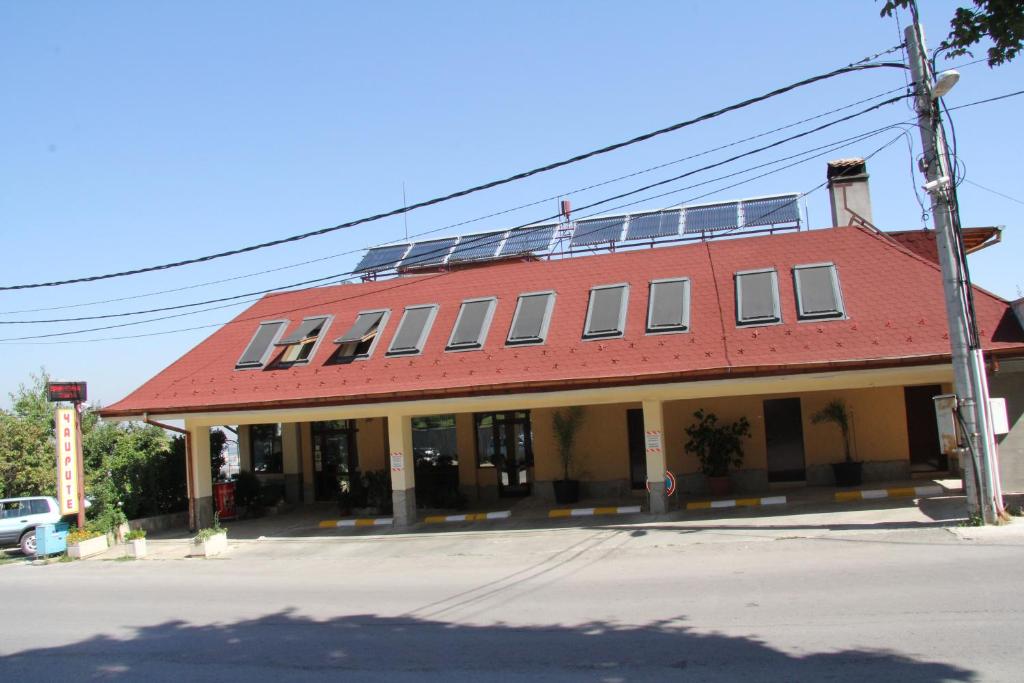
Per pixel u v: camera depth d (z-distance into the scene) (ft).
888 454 61.41
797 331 52.95
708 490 64.03
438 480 72.84
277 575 47.50
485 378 57.31
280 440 82.17
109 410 64.54
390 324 68.08
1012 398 47.50
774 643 24.98
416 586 40.32
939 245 42.80
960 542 38.24
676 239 74.23
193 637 32.76
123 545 64.90
